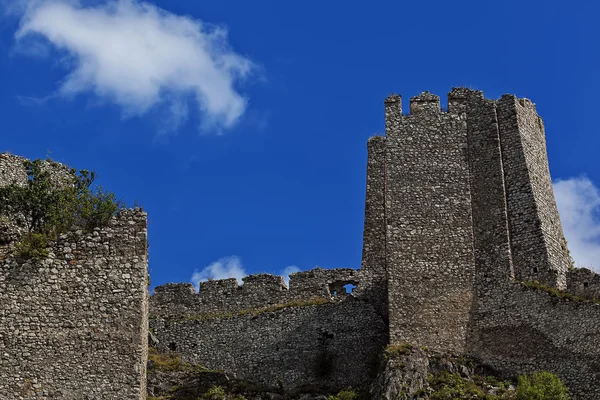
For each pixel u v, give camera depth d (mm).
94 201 44531
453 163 59875
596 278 55031
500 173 58938
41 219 45594
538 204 57969
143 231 41156
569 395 51375
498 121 60344
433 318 55969
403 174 59750
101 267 40469
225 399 54688
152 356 60125
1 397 38406
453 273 57062
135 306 40094
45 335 39406
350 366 58750
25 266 40156
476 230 58000
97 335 39625
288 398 56500
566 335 52750
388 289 56938
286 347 60125
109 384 39062
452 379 52531
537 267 56312
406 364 52750
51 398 38656
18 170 55656
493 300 55719
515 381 53094
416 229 58312
